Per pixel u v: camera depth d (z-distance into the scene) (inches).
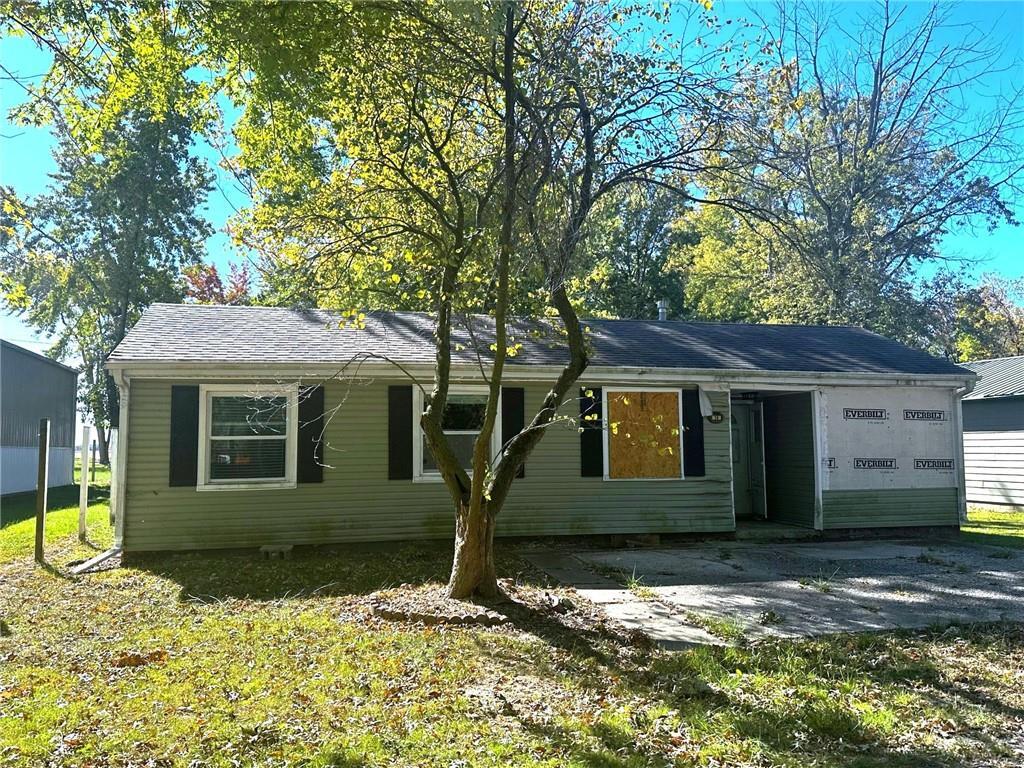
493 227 294.7
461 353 452.4
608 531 473.1
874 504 516.7
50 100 292.4
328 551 427.5
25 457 863.1
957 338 1333.7
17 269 622.8
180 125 1157.7
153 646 232.2
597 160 308.5
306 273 335.0
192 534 410.3
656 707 185.3
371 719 172.9
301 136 333.7
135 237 1216.2
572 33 295.3
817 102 876.6
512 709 180.1
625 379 474.0
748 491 587.8
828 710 184.2
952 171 992.2
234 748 156.1
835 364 524.4
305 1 268.4
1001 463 770.8
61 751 153.6
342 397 437.7
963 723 179.9
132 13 284.8
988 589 337.1
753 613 289.1
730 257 1209.4
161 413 410.6
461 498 297.4
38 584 334.3
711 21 299.1
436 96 319.0
